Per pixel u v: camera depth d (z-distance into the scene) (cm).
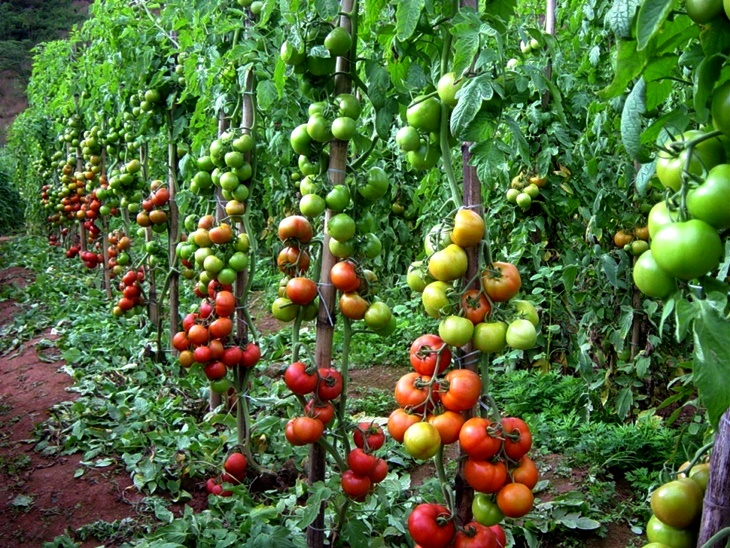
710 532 109
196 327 319
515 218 429
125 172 518
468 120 147
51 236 1111
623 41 96
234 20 362
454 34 156
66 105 693
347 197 219
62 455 348
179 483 314
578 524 280
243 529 262
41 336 602
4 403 423
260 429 297
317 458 239
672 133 102
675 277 92
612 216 376
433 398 165
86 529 278
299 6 230
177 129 444
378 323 220
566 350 464
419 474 337
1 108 2594
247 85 320
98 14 464
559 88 405
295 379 218
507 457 155
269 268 859
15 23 2836
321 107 215
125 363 496
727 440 106
